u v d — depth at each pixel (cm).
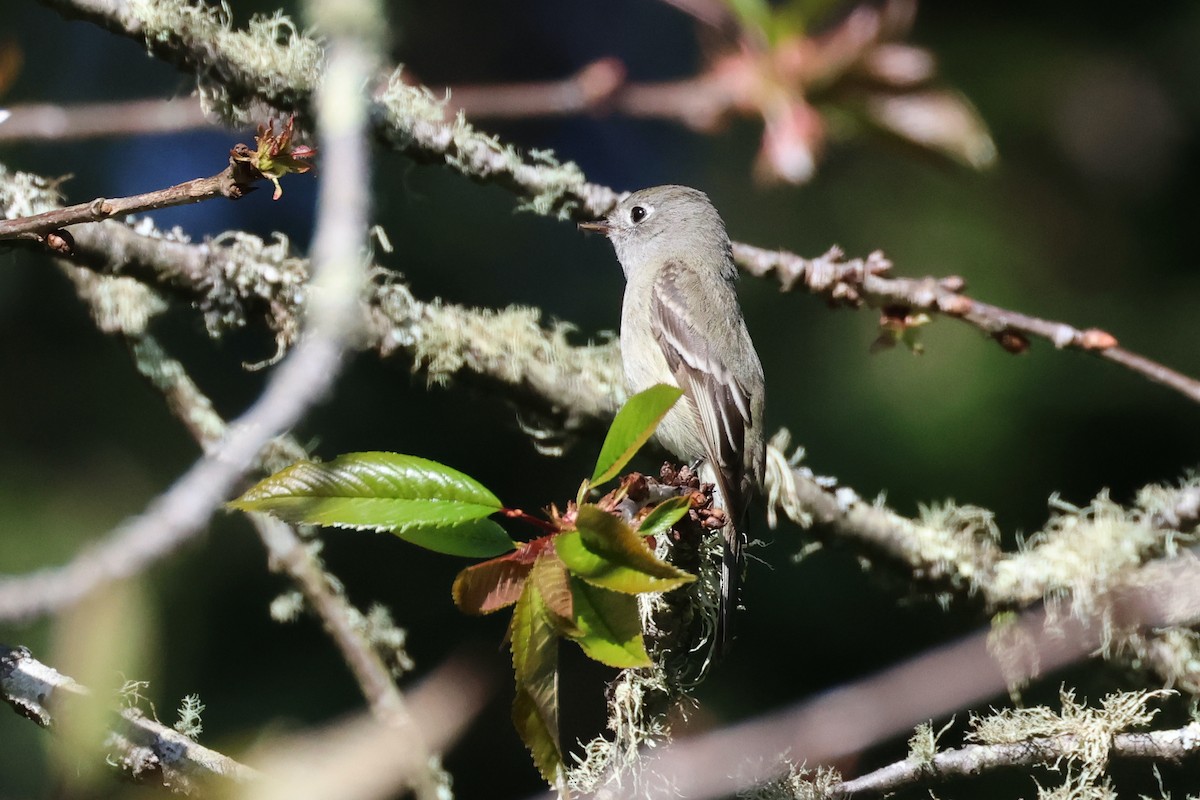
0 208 698
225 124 723
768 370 1219
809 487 841
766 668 1149
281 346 740
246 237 742
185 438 1137
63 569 279
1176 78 1341
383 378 1173
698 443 928
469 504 432
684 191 1027
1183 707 850
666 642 634
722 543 783
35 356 1129
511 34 1442
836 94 604
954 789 1012
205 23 703
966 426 1200
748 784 612
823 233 1282
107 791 465
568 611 411
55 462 1109
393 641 787
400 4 1383
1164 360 1259
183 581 1067
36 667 502
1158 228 1302
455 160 793
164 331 1161
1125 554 834
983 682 621
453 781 1112
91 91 1195
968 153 600
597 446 842
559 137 1345
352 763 280
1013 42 1341
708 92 649
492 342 797
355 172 451
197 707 531
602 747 635
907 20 605
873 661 1148
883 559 843
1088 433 1214
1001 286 1262
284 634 1088
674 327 959
